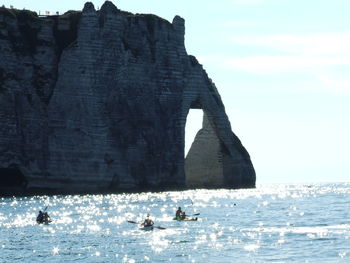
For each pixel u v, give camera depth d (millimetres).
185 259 181250
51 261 182500
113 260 182250
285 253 186500
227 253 188875
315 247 196125
